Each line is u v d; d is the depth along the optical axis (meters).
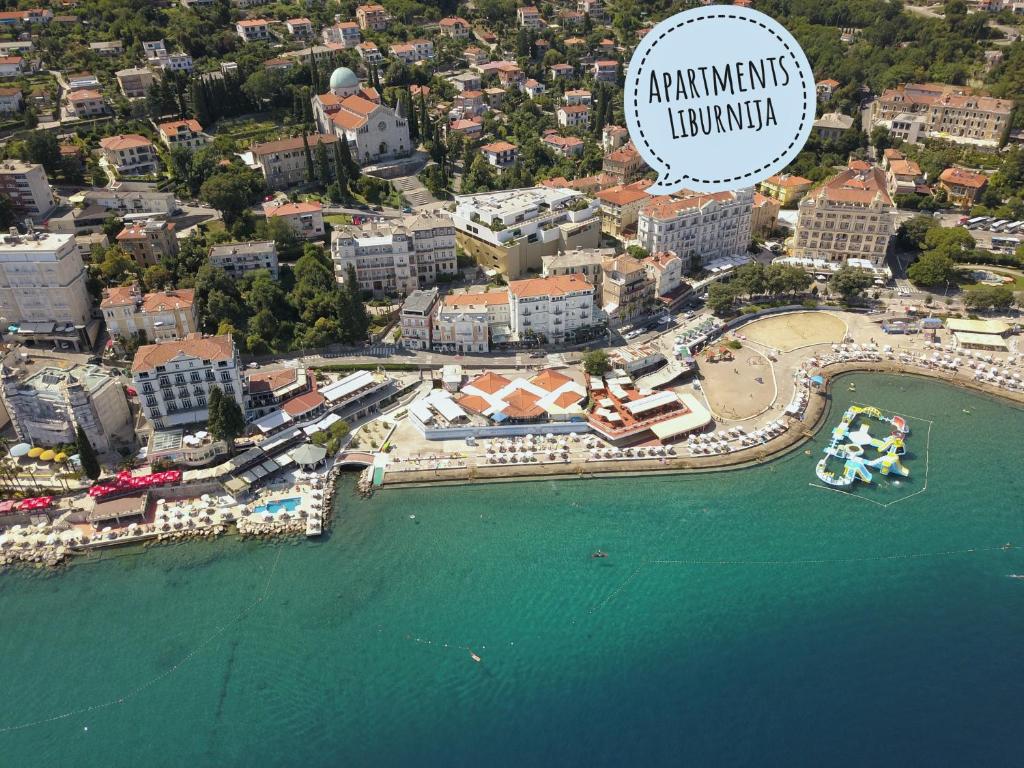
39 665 146.50
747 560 166.00
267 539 172.12
